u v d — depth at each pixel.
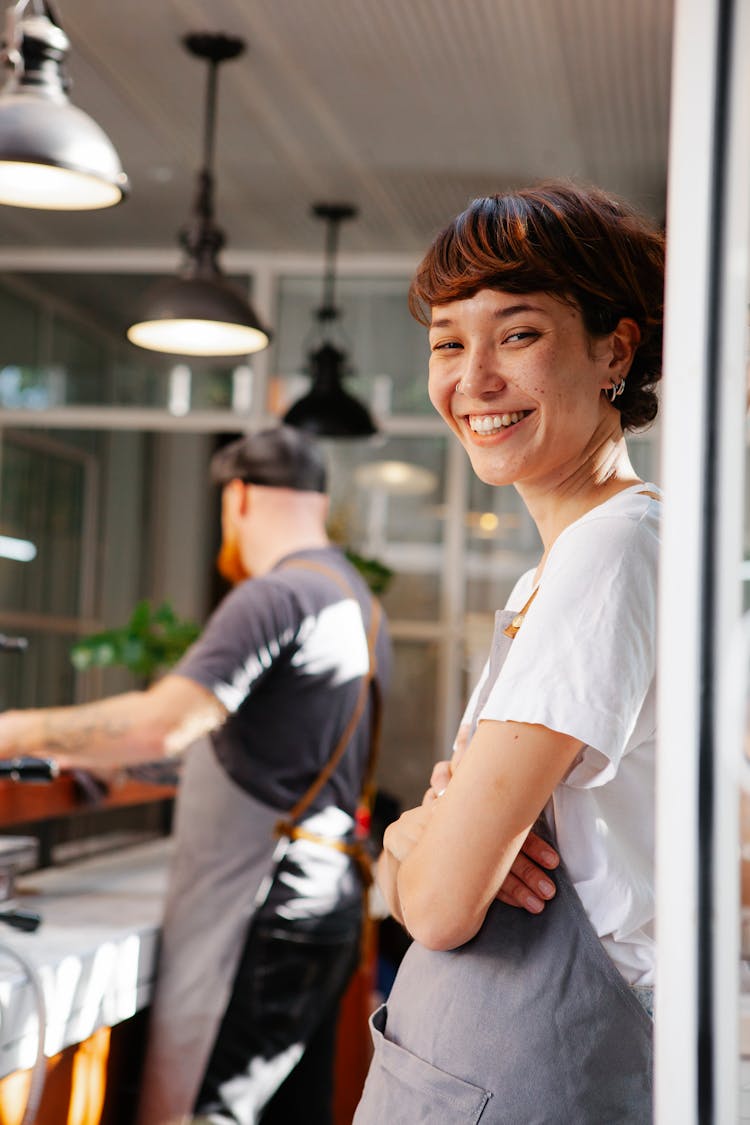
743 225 0.57
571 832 0.99
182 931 2.17
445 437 6.02
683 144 0.58
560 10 3.61
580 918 0.99
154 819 4.08
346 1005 2.91
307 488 2.41
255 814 2.19
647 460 5.64
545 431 1.04
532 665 0.96
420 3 3.63
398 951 3.89
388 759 6.00
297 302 6.09
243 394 6.05
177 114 4.52
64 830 4.05
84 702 6.21
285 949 2.17
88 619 6.28
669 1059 0.57
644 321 1.06
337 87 4.24
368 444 6.07
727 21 0.57
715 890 0.56
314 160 4.89
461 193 5.18
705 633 0.57
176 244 5.96
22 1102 1.77
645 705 0.98
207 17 3.82
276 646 2.18
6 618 5.94
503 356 1.04
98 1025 1.97
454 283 1.04
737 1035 0.56
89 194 2.42
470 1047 0.99
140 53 4.07
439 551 6.02
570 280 1.02
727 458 0.57
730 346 0.57
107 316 6.11
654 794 1.01
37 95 2.26
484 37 3.82
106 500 6.32
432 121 4.48
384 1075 1.05
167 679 2.14
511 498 6.00
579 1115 0.97
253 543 2.42
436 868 0.97
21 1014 1.70
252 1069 2.14
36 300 6.16
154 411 6.08
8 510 6.05
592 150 4.67
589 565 0.97
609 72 4.00
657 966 0.58
